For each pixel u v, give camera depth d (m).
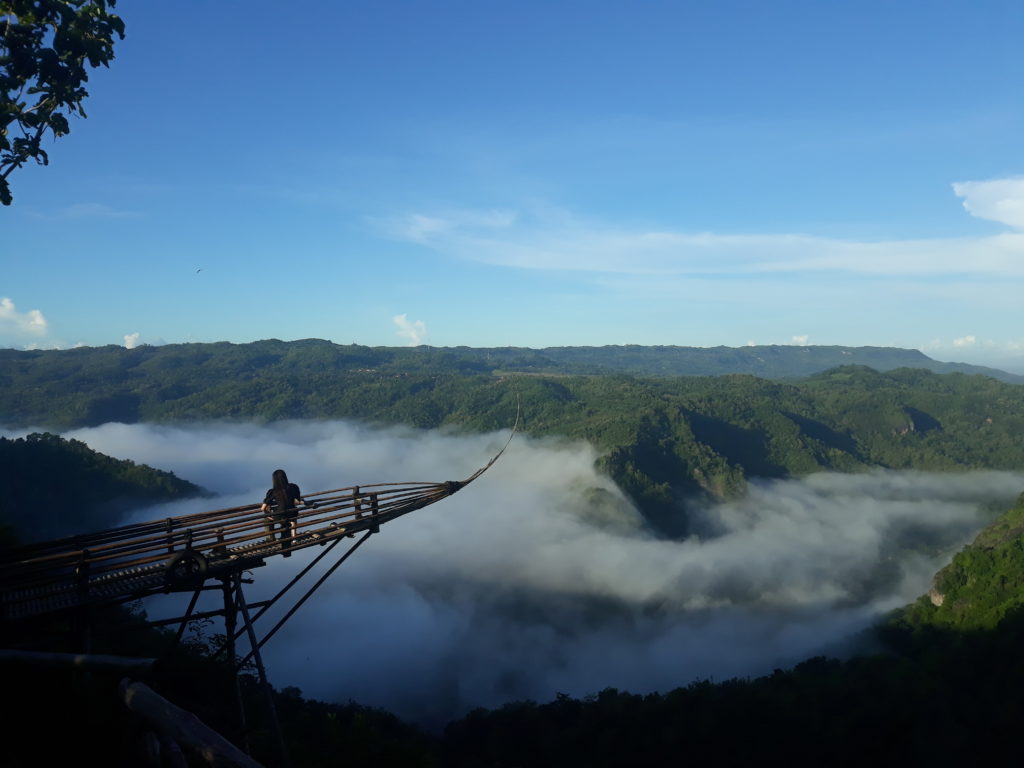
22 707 9.49
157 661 5.85
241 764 5.15
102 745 9.40
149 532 11.91
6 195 8.41
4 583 9.73
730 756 53.25
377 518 12.73
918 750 52.25
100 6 8.48
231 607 12.20
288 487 12.96
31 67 8.16
